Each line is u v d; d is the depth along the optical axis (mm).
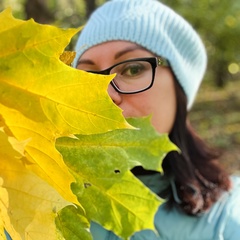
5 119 212
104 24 449
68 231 261
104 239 446
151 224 289
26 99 209
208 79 3639
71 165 268
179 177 509
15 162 208
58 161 215
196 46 546
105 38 444
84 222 264
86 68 452
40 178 210
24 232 208
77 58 457
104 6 487
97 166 273
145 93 442
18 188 209
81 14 1618
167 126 497
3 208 208
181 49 521
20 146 201
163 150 303
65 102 208
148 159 303
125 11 466
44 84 206
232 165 2047
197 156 568
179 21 514
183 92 524
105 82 206
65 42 198
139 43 459
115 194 281
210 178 545
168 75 490
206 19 2768
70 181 219
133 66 431
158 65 479
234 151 2252
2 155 206
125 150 285
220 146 2328
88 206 279
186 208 500
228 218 507
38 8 1537
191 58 542
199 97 3469
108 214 285
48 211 209
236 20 2963
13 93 208
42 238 209
